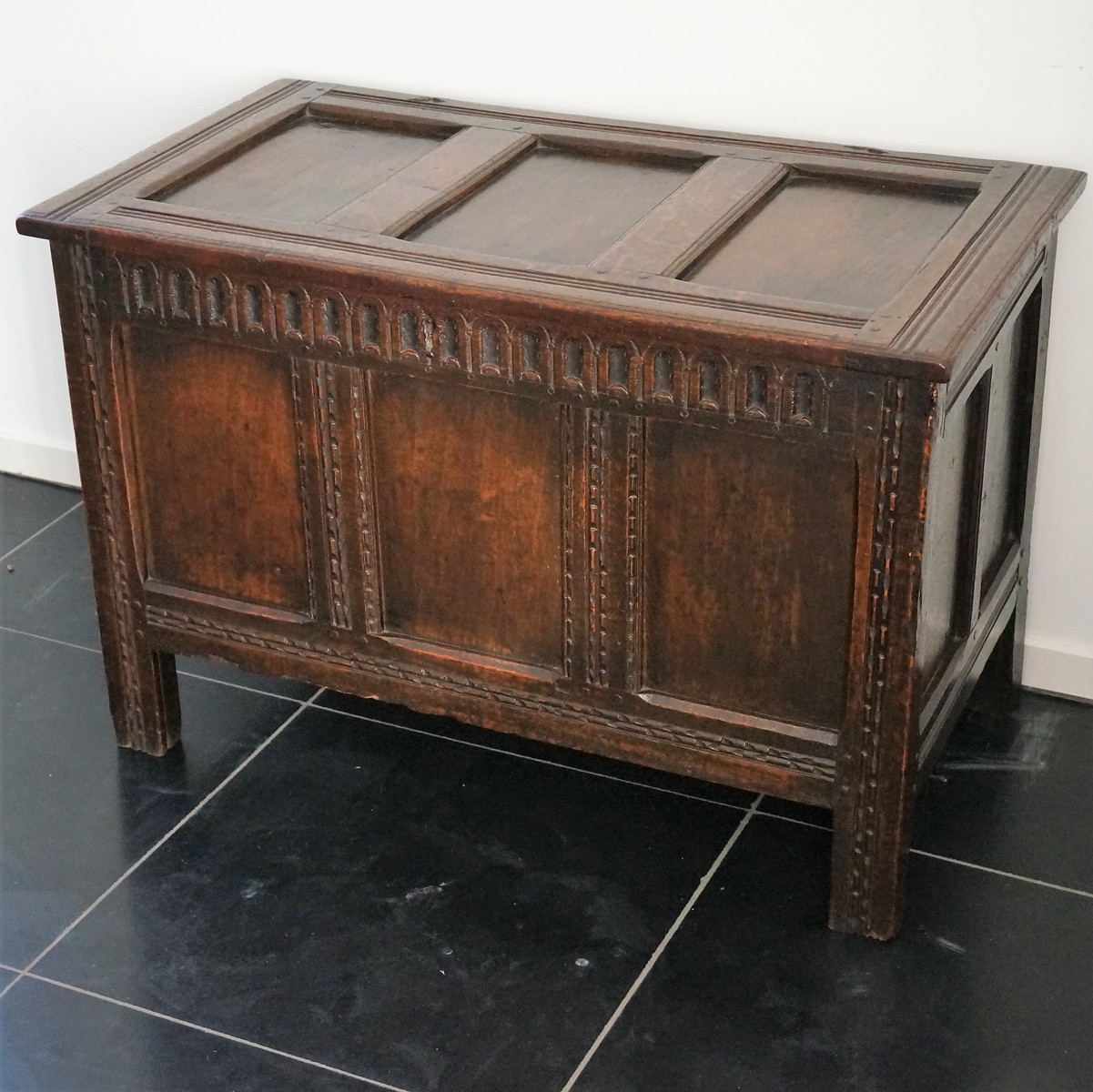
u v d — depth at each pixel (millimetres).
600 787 2551
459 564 2287
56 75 3000
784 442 2004
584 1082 2049
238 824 2494
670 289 2023
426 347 2129
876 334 1901
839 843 2207
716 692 2215
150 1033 2137
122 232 2225
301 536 2371
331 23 2744
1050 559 2645
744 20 2467
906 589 2000
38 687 2811
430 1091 2039
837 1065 2064
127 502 2455
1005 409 2346
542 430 2135
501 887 2361
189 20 2846
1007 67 2348
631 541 2154
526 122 2582
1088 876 2348
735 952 2238
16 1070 2086
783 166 2398
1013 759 2584
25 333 3273
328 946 2264
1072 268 2428
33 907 2344
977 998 2152
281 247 2166
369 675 2426
